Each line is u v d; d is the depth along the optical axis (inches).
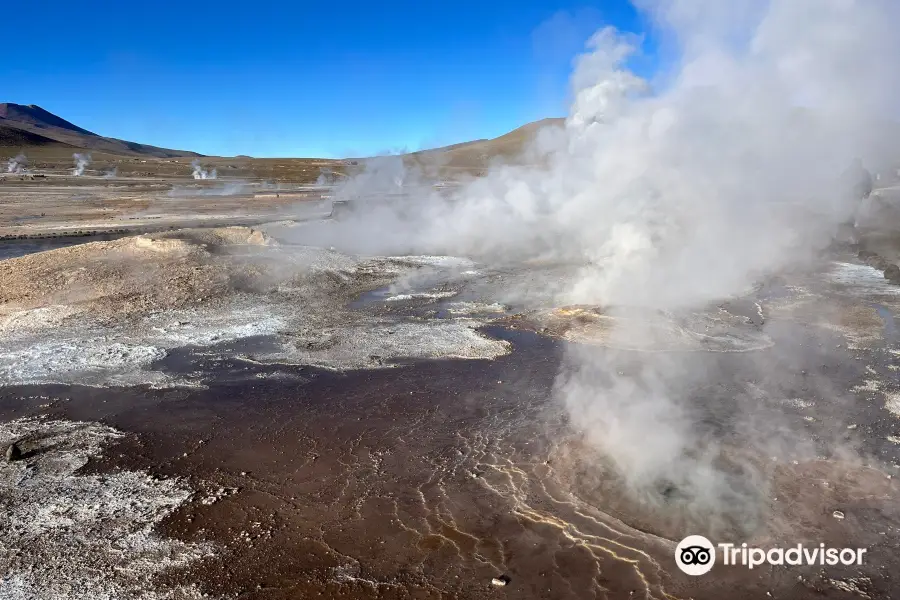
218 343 378.3
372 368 333.1
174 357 353.7
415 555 175.6
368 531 187.5
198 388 308.3
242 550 178.9
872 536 179.5
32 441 250.7
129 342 377.4
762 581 161.3
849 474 214.1
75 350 362.3
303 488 213.3
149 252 581.9
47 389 306.5
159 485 216.1
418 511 197.3
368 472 223.1
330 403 287.4
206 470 227.1
